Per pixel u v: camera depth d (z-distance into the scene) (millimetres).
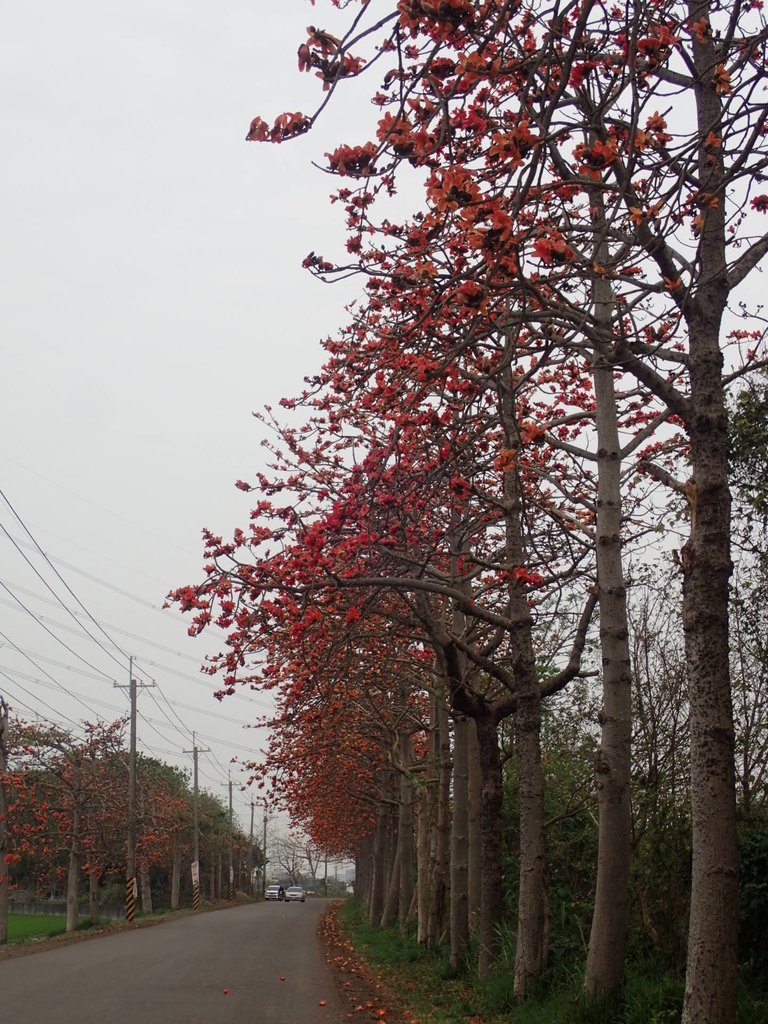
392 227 8102
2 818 27703
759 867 8125
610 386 8719
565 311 6324
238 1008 10344
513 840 15750
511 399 9305
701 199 5926
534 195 5727
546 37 5414
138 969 14602
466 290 5441
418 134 5160
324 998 11367
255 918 34312
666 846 9281
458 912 12789
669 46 5441
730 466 9453
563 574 9922
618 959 7785
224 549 9398
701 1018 5148
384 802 24062
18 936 34500
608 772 8078
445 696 12586
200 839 61344
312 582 9375
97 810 35906
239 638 10336
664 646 10344
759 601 9414
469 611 9633
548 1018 7918
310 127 4852
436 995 11266
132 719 35531
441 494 10609
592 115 5773
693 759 5504
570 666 10438
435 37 4934
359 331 10023
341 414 10727
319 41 4645
